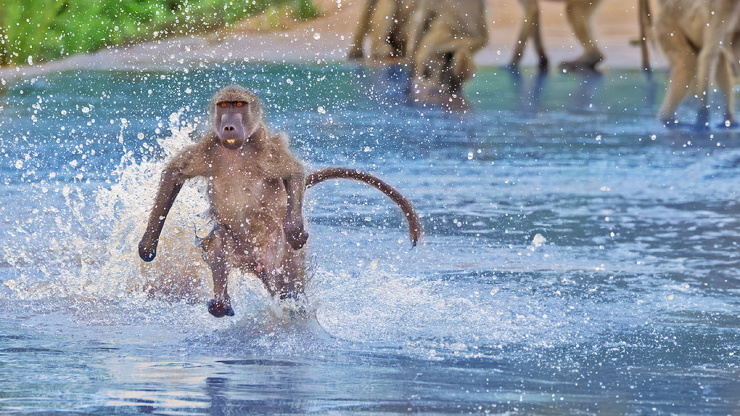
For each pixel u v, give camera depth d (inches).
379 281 421.1
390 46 1408.7
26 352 314.0
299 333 346.6
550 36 1718.8
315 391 274.4
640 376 302.0
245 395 267.9
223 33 1502.2
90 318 364.2
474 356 323.6
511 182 663.1
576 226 545.3
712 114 1034.1
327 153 735.7
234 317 366.9
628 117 982.4
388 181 654.5
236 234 370.0
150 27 1449.3
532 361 318.0
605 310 385.7
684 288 421.4
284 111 946.1
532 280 430.3
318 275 425.1
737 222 561.3
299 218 359.9
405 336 346.6
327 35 1565.0
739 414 264.5
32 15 1255.5
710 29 921.5
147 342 332.5
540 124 920.3
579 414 260.7
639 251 490.6
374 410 257.8
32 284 406.3
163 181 366.6
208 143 365.4
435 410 259.6
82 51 1307.8
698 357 325.7
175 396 265.1
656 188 654.5
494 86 1202.0
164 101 980.6
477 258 469.4
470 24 1102.4
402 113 959.0
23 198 565.0
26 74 1144.8
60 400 259.4
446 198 609.9
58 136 775.1
